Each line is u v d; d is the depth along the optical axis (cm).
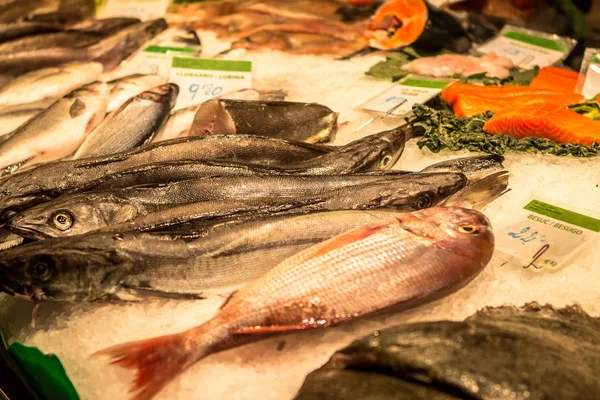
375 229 91
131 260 90
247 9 168
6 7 165
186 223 95
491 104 128
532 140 119
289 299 85
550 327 80
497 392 72
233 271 92
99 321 91
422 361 74
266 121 120
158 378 79
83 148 120
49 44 150
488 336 77
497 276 94
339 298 86
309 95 137
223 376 84
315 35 158
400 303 86
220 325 83
